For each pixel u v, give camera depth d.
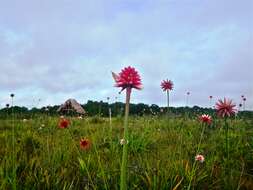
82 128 1.26
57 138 0.95
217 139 0.96
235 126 1.24
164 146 0.88
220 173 0.63
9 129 1.25
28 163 0.60
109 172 0.58
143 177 0.54
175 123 1.36
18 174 0.56
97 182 0.55
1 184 0.49
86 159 0.66
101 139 0.97
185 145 0.89
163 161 0.64
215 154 0.80
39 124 1.37
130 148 0.80
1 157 0.67
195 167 0.62
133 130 1.03
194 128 1.17
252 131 1.09
